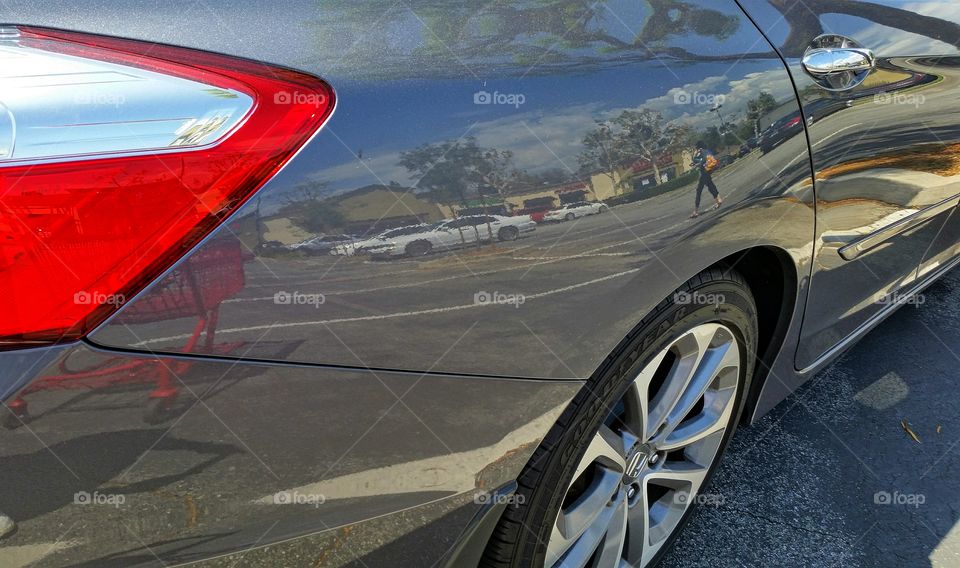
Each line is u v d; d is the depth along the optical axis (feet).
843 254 6.28
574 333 4.09
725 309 5.25
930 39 6.40
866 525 6.72
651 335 4.66
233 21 3.43
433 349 3.57
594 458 4.71
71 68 2.98
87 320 2.75
